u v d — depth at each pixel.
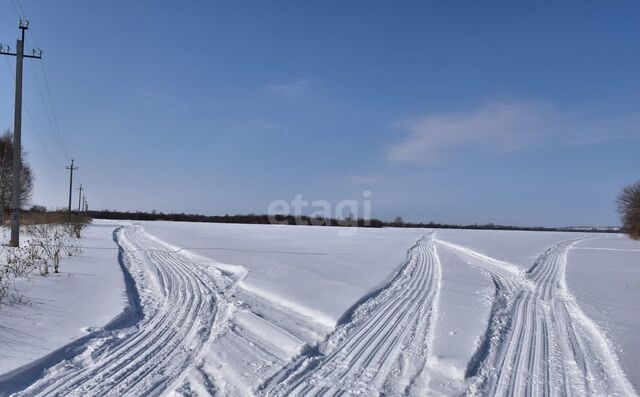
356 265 17.33
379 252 23.41
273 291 11.27
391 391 5.46
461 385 5.68
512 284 14.53
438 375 6.00
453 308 9.96
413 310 9.90
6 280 10.62
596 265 20.64
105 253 19.41
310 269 15.63
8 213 32.03
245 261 17.36
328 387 5.53
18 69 20.36
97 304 9.30
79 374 5.71
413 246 28.17
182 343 7.15
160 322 8.41
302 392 5.34
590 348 7.32
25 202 54.97
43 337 6.88
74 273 13.19
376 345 7.30
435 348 6.99
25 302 8.98
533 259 22.20
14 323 7.48
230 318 8.79
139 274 14.41
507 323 8.96
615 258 24.55
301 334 7.86
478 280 14.46
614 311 10.05
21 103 20.33
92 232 34.59
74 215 35.09
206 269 15.73
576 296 11.95
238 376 5.77
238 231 44.38
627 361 6.49
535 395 5.39
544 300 11.77
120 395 5.11
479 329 8.17
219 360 6.36
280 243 28.80
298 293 11.11
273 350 6.93
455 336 7.67
